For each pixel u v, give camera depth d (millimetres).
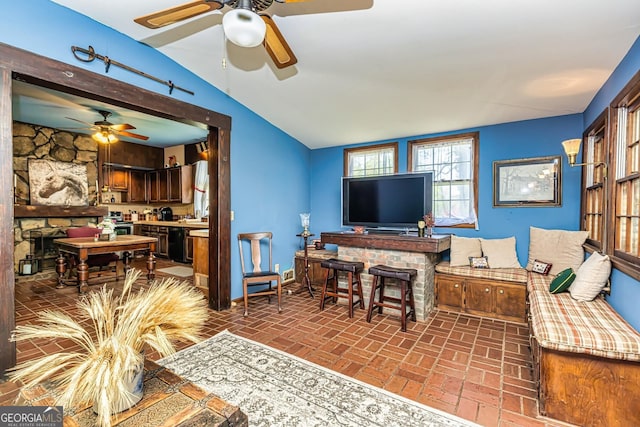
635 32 2012
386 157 4680
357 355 2496
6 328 1975
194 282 4273
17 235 4820
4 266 1970
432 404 1878
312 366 2309
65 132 5441
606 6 1812
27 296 3943
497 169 3820
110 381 946
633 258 2027
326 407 1834
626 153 2328
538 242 3449
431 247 3287
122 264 5867
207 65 3094
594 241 2971
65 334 1056
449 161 4180
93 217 5719
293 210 4914
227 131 3639
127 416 1059
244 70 3158
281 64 2264
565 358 1771
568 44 2225
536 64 2525
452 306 3580
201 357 2438
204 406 1123
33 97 3725
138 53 2721
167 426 1015
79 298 3844
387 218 3973
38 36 2121
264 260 4312
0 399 1758
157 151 7250
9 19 1992
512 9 1918
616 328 1834
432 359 2438
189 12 1714
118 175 7008
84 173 5660
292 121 4285
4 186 1966
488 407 1857
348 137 4695
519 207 3699
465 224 4023
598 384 1712
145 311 1129
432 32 2238
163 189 7066
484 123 3830
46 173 5160
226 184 3633
